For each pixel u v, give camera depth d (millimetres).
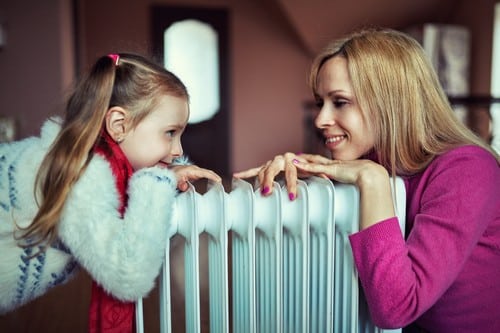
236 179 930
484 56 4473
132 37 4832
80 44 4059
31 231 736
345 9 4570
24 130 2771
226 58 5129
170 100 854
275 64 5258
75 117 809
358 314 940
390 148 875
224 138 5250
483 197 782
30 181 792
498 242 844
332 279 862
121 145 853
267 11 5152
